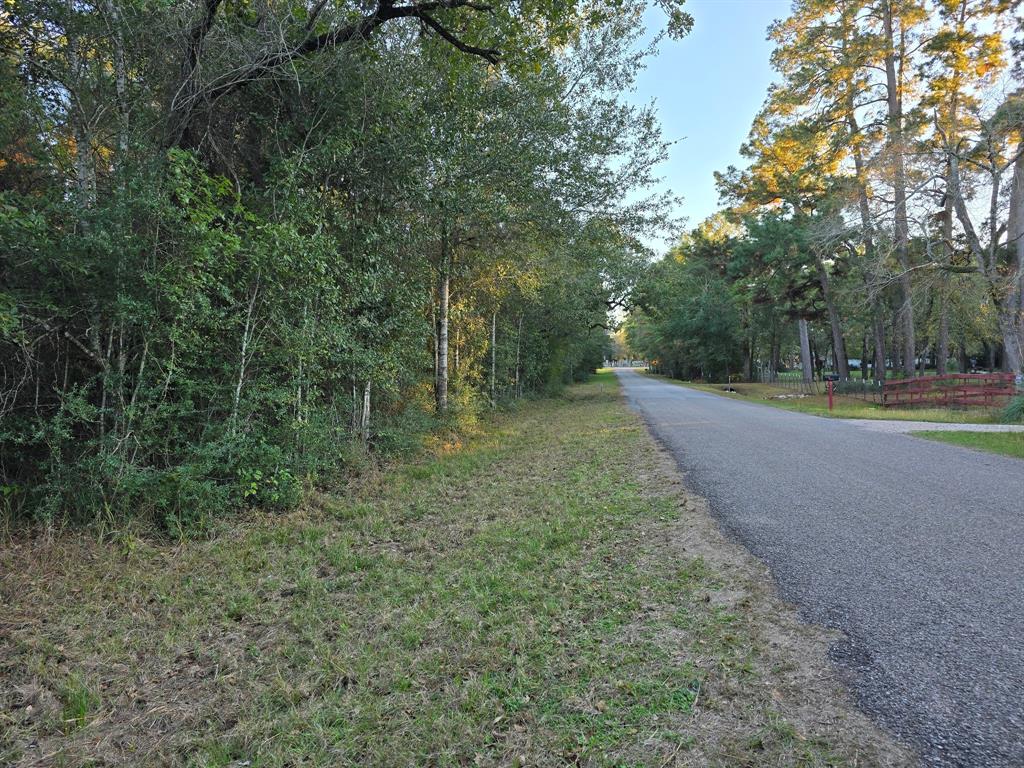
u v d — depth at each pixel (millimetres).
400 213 9812
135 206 5531
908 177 19312
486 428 15078
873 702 2477
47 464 5492
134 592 4379
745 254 32344
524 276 16500
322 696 2898
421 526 6059
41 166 6230
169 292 5648
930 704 2438
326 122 8398
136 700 3014
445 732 2508
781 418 15531
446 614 3721
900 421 14406
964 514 5227
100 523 5316
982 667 2693
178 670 3307
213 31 7160
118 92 6578
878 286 21891
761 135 30172
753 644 3047
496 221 11273
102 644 3592
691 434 12070
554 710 2604
